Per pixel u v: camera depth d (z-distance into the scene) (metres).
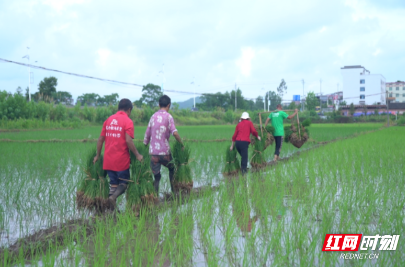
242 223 4.57
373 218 4.57
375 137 19.78
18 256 3.55
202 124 60.59
